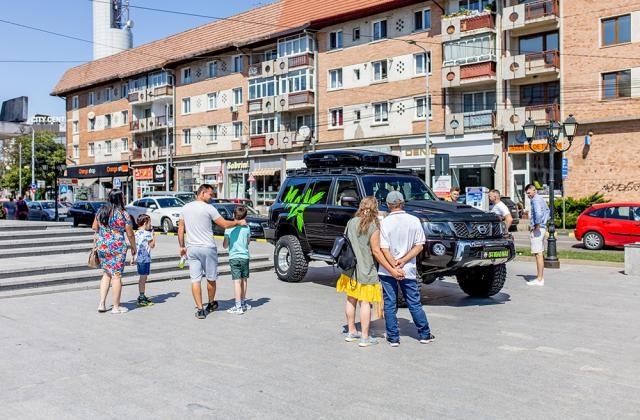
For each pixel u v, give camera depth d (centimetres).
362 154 1170
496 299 1016
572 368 606
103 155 5869
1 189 7512
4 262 1222
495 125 3152
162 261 1342
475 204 2145
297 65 3991
